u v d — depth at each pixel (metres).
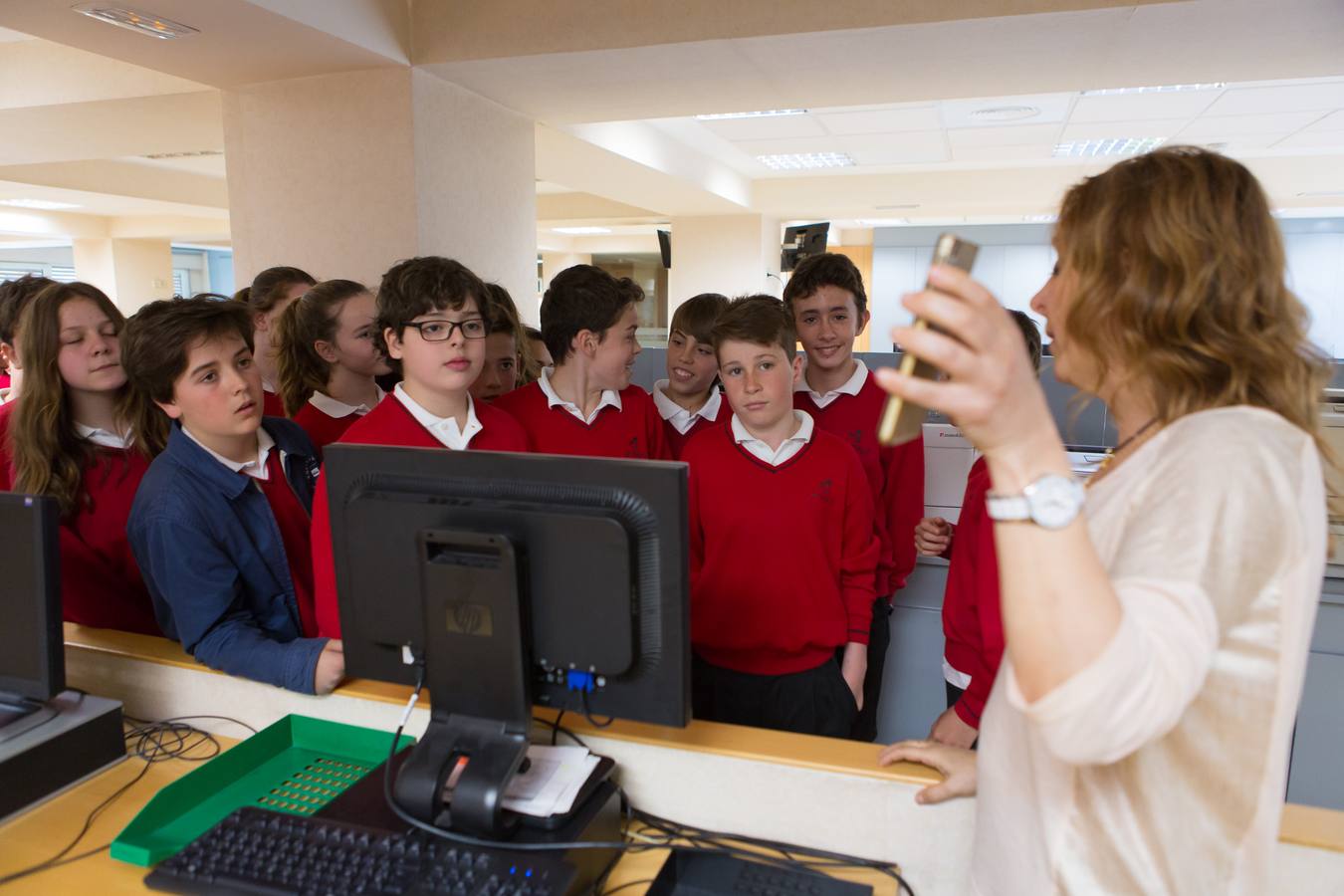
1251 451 0.55
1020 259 9.99
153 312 1.32
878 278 10.76
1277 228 0.61
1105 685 0.49
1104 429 2.98
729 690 1.62
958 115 5.08
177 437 1.32
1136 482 0.61
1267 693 0.55
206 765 1.05
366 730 1.13
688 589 0.88
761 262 8.05
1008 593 0.52
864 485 1.66
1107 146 6.00
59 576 1.07
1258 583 0.54
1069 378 0.70
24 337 1.54
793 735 1.05
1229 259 0.59
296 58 3.12
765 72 3.30
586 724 1.08
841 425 2.02
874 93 3.59
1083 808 0.62
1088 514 0.65
